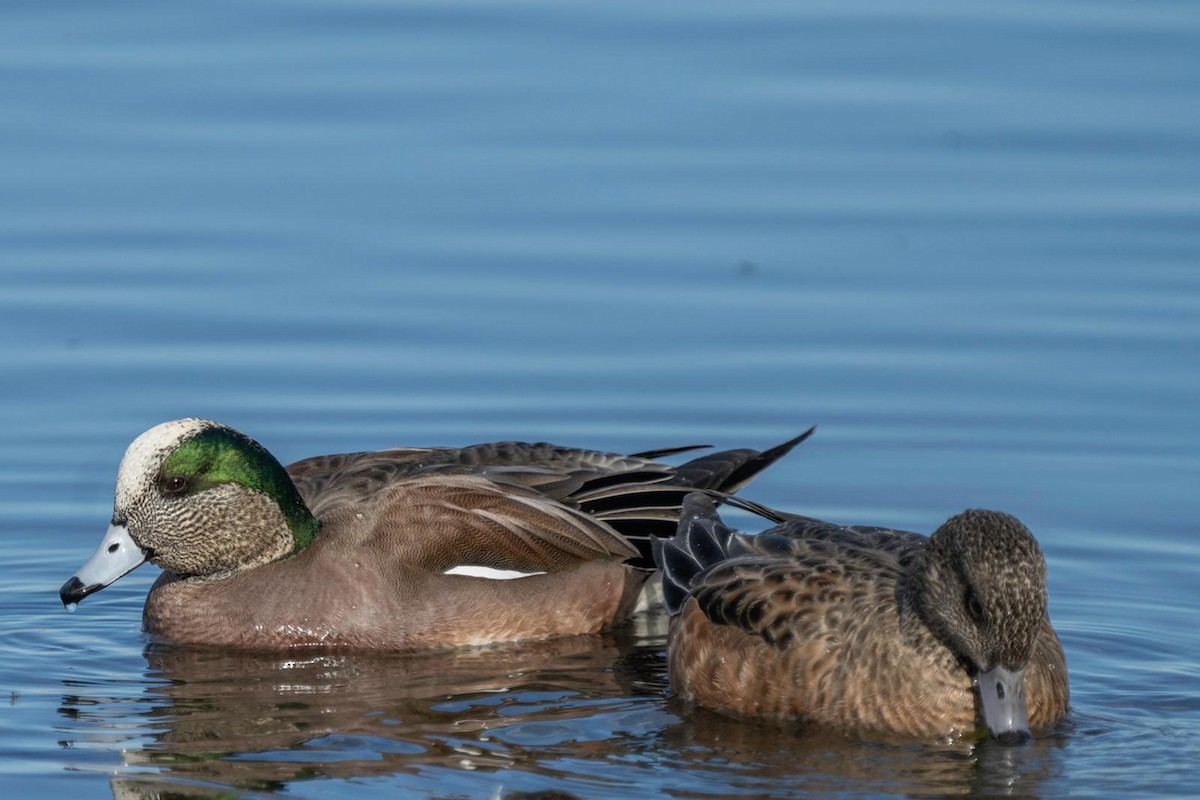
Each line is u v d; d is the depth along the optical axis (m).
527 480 16.47
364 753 12.91
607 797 12.15
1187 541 17.09
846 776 12.53
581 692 14.38
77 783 12.38
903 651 13.21
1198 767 12.62
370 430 19.17
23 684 14.45
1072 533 17.28
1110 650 15.00
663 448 18.89
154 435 15.77
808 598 13.66
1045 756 12.82
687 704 14.04
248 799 12.13
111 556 15.80
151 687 14.45
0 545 17.47
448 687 14.52
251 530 15.77
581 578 16.16
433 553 15.86
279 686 14.52
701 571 14.55
